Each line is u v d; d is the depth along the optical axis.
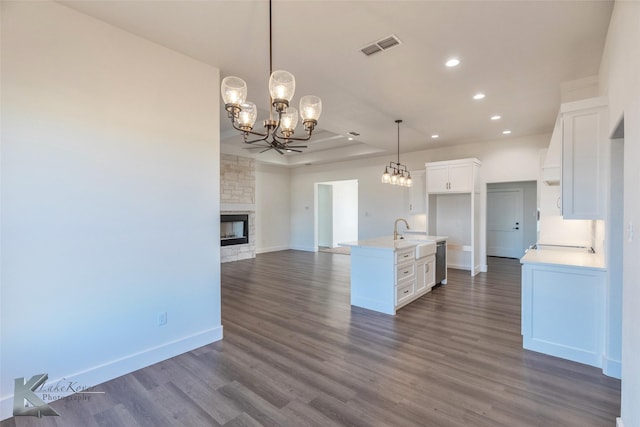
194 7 2.15
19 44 2.00
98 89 2.32
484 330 3.35
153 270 2.65
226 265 7.19
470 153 6.41
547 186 5.18
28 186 2.04
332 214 10.68
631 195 1.65
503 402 2.11
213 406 2.09
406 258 4.14
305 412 2.02
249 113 2.39
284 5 2.13
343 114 4.48
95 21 2.30
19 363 2.02
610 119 2.34
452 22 2.32
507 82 3.38
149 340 2.63
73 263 2.23
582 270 2.61
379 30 2.43
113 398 2.18
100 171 2.34
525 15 2.23
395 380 2.39
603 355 2.48
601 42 2.56
